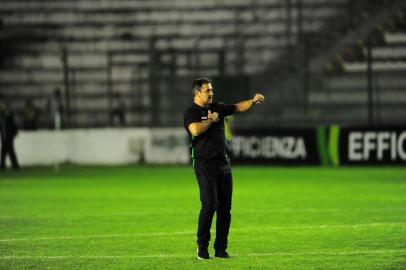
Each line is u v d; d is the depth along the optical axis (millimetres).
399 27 102812
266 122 92438
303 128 87500
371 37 101688
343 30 102750
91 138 95500
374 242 37781
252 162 89688
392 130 84688
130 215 50125
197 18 112250
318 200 56938
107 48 110125
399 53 100875
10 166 93938
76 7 114562
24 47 110875
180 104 94188
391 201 55562
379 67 100125
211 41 107250
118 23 113000
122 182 73562
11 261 33781
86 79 101188
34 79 107188
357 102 92000
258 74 91938
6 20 114188
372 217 47312
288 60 98250
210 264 32375
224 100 91625
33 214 51312
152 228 44062
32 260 33969
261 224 44969
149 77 99625
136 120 100500
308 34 100625
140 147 95125
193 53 95188
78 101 99688
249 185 69062
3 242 39406
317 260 33062
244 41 103062
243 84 91500
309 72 92438
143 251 36156
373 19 103375
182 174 81125
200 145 32344
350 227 43125
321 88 92375
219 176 32562
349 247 36438
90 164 95125
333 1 106750
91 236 41250
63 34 112375
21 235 41875
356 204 54125
